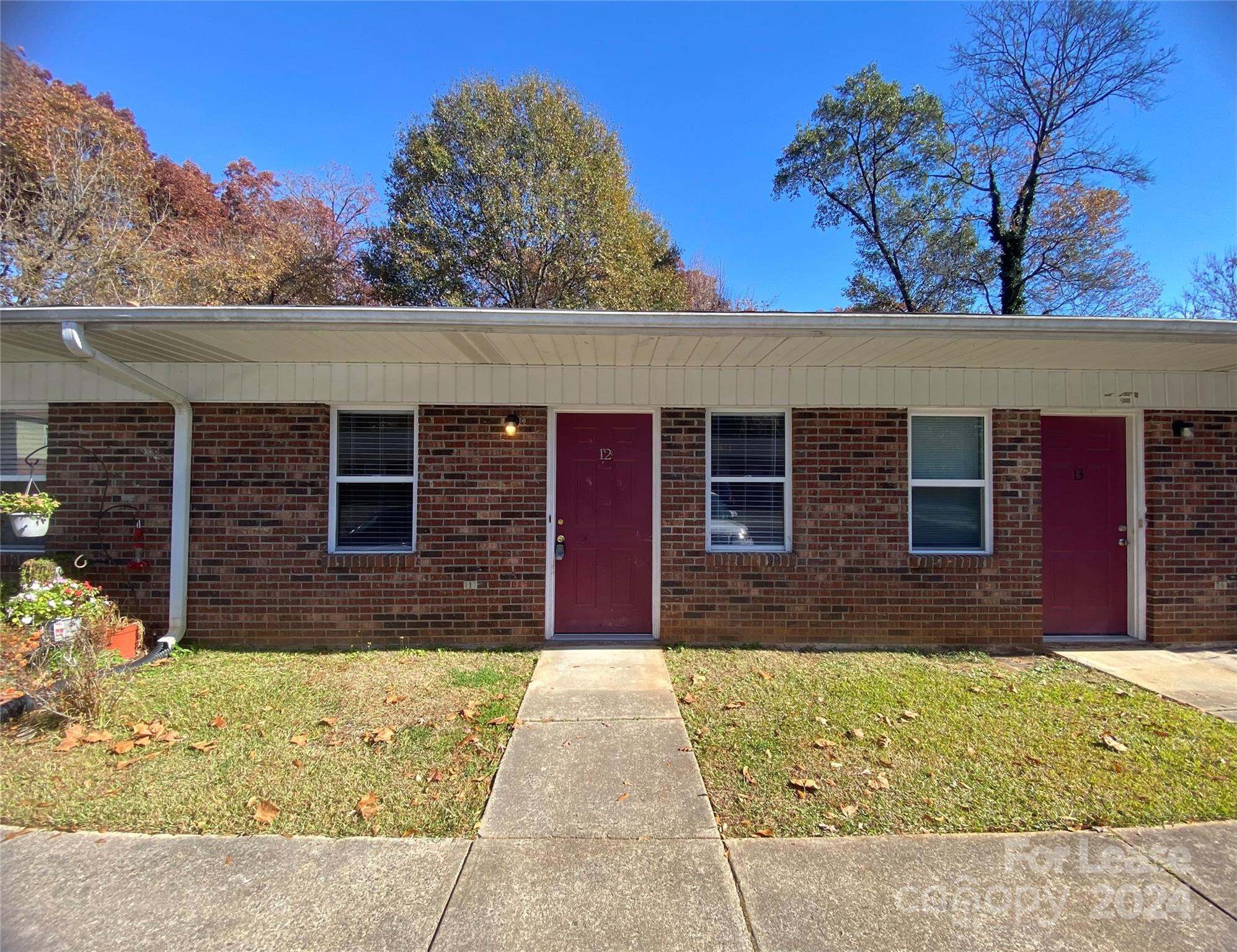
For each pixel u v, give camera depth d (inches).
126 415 223.5
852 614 229.1
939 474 235.6
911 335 170.7
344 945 85.0
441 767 133.6
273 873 99.2
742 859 102.9
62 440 223.5
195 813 115.1
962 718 158.7
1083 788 124.8
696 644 226.8
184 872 99.3
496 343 187.5
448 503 227.8
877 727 153.3
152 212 614.5
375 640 226.2
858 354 202.1
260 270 636.1
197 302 582.9
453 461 227.8
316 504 225.3
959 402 229.1
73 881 97.0
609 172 676.7
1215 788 125.1
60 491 223.1
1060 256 651.5
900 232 733.3
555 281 645.9
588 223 637.9
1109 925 88.8
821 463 230.1
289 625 224.8
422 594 227.0
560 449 235.1
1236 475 235.1
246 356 211.3
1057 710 164.4
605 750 142.0
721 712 164.1
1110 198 629.3
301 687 180.4
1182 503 233.5
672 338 177.8
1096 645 228.4
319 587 225.5
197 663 204.2
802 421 230.4
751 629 229.5
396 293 625.9
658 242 831.1
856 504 230.1
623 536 235.6
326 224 777.6
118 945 84.7
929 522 235.9
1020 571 230.2
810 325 165.2
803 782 125.8
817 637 229.0
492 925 88.6
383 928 88.1
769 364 222.2
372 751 140.7
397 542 232.4
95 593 203.2
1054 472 239.1
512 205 610.2
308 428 225.3
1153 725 154.9
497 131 631.2
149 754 137.6
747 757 137.8
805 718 159.3
